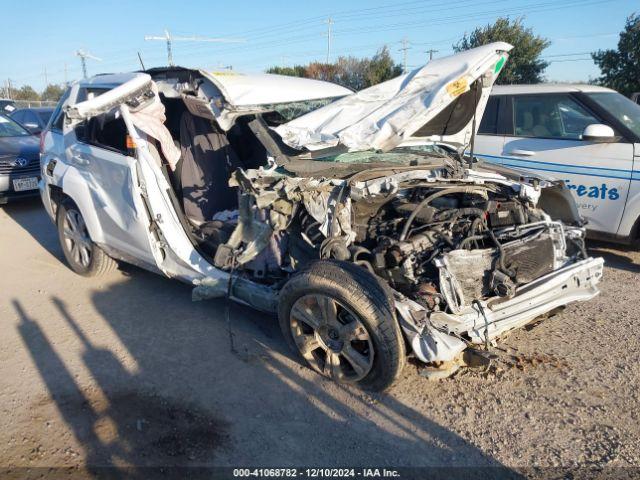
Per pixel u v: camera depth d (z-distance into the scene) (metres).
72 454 2.71
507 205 3.79
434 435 2.85
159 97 4.14
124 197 4.18
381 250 3.34
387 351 2.93
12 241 6.67
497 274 3.23
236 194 4.72
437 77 3.86
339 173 3.57
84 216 4.71
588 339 3.88
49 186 5.25
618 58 21.30
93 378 3.41
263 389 3.27
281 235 3.68
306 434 2.86
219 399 3.17
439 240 3.47
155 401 3.16
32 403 3.14
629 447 2.74
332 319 3.12
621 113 5.62
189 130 4.50
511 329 3.36
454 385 3.31
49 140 5.27
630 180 5.22
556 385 3.30
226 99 3.79
